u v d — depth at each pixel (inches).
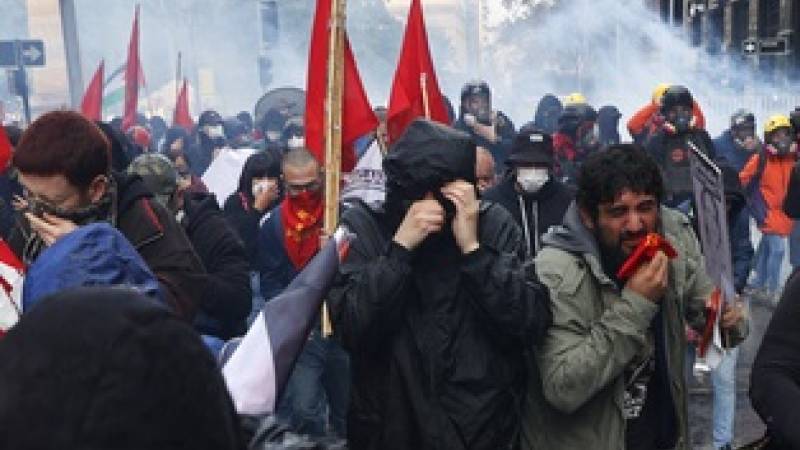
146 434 37.9
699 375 292.0
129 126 524.7
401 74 197.8
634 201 112.2
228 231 174.9
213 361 40.9
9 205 208.8
